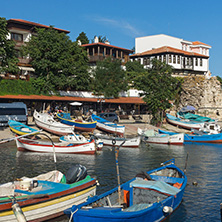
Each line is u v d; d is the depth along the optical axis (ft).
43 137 130.72
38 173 74.69
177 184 55.42
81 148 104.01
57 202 45.75
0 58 156.04
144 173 54.39
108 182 66.95
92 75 218.59
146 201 46.78
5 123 135.54
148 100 187.93
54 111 170.81
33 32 204.54
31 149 104.73
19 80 162.40
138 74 240.94
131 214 37.96
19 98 153.89
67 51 182.19
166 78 188.24
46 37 172.24
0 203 39.24
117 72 205.16
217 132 168.55
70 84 181.88
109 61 208.23
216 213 50.55
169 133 152.87
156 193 46.80
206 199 57.36
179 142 139.33
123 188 48.83
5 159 91.20
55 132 133.69
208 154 112.68
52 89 172.76
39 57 168.55
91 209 38.91
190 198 57.88
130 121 197.47
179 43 303.89
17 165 83.15
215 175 76.89
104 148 120.88
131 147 125.70
